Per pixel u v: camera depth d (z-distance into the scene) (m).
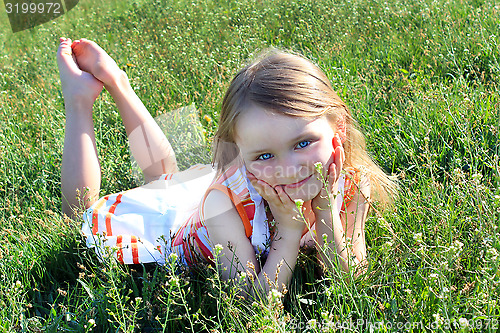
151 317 2.14
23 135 3.96
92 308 2.22
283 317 1.96
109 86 3.20
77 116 3.09
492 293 1.94
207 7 7.07
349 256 2.20
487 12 5.20
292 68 2.29
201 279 2.43
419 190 2.80
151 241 2.88
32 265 2.53
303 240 2.67
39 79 5.04
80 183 2.99
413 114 3.54
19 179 3.41
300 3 6.74
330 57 4.84
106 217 2.88
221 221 2.41
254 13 6.47
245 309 2.20
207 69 4.86
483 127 3.20
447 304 2.01
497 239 2.16
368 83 4.21
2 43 6.58
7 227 2.93
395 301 2.05
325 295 2.18
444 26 5.07
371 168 2.77
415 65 4.53
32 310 2.47
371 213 2.77
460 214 2.46
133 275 2.56
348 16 6.09
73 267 2.67
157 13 7.14
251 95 2.19
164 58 5.33
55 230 2.78
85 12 7.69
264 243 2.46
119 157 3.48
